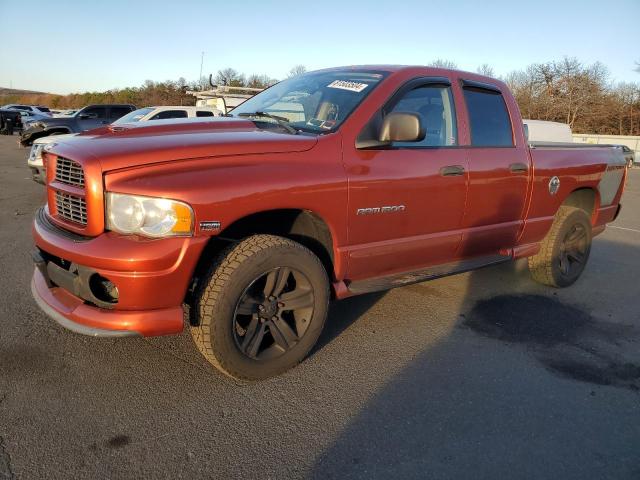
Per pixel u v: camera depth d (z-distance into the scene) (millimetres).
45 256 2934
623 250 7195
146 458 2338
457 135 3846
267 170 2770
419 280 3629
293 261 2924
